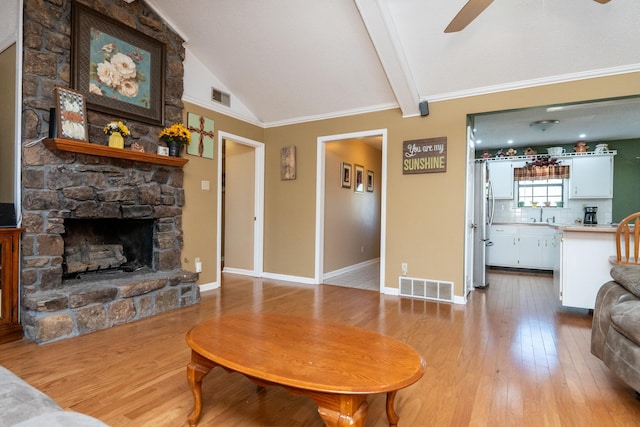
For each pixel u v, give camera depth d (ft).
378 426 5.43
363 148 21.48
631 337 5.83
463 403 6.15
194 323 10.16
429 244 13.57
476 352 8.38
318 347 5.29
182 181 12.91
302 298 13.39
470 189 14.15
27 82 8.82
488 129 18.33
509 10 9.81
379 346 5.37
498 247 21.34
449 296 13.08
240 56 13.52
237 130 15.89
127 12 11.18
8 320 8.50
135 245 12.76
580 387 6.72
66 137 9.17
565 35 10.11
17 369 7.13
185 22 12.37
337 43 11.94
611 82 10.82
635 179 19.90
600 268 11.17
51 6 9.31
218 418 5.67
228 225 18.51
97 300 9.41
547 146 22.07
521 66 11.39
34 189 8.92
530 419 5.67
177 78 12.82
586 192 20.21
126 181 10.96
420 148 13.71
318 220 16.11
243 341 5.49
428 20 10.44
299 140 16.58
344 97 14.56
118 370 7.19
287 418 5.72
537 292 14.88
